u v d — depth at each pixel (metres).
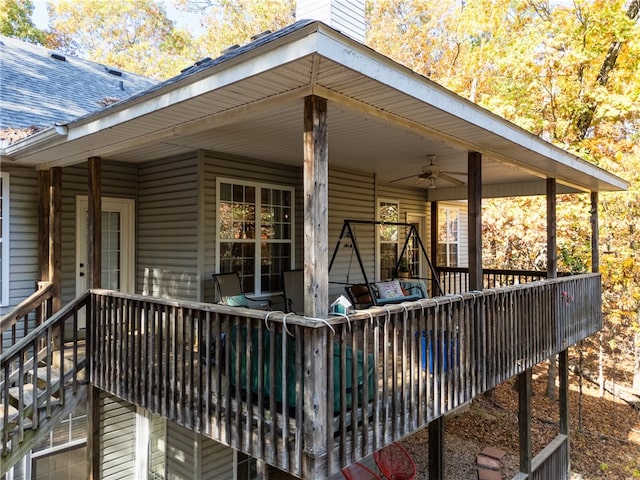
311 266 2.68
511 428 9.13
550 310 5.91
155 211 6.39
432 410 3.56
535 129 11.29
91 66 10.07
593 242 7.91
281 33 2.62
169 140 5.07
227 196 6.04
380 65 2.56
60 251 5.36
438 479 5.23
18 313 4.95
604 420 10.04
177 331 3.66
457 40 15.48
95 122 3.85
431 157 6.14
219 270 5.92
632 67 10.65
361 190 8.05
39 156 5.03
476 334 4.21
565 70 10.84
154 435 6.11
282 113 3.82
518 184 8.48
